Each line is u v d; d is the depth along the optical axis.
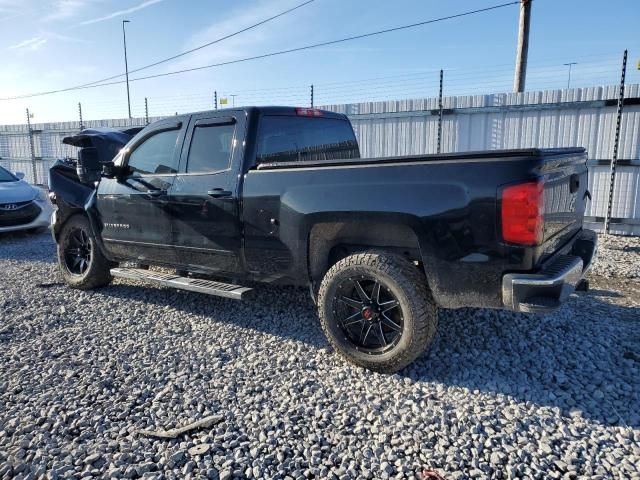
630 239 7.48
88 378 3.29
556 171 3.02
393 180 3.05
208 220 3.97
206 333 4.06
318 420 2.75
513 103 8.23
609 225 7.85
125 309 4.72
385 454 2.43
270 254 3.66
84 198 5.17
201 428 2.70
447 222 2.88
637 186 7.58
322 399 2.96
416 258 3.32
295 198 3.42
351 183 3.20
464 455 2.40
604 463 2.31
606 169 7.75
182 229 4.19
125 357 3.63
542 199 2.71
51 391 3.11
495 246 2.77
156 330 4.16
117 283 5.66
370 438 2.57
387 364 3.20
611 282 5.38
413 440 2.54
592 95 7.62
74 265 5.54
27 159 16.83
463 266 2.88
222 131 3.97
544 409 2.76
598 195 7.91
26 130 16.47
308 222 3.37
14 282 5.84
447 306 3.05
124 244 4.77
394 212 3.02
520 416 2.70
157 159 4.41
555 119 7.98
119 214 4.73
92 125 14.95
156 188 4.35
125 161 4.70
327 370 3.34
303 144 4.34
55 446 2.55
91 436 2.64
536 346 3.56
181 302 4.89
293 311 4.50
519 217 2.68
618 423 2.63
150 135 4.51
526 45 10.38
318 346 3.74
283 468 2.34
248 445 2.53
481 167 2.78
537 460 2.35
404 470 2.31
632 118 7.42
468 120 8.65
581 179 3.71
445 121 8.85
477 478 2.24
